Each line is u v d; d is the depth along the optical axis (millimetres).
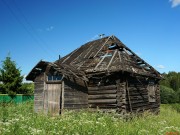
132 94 14297
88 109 14555
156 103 17938
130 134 8461
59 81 14062
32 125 8359
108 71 13562
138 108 14750
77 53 18172
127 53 16672
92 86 14820
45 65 15266
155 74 18125
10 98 26484
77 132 7414
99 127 8391
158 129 9766
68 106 13680
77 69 15195
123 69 13094
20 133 6836
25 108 17344
